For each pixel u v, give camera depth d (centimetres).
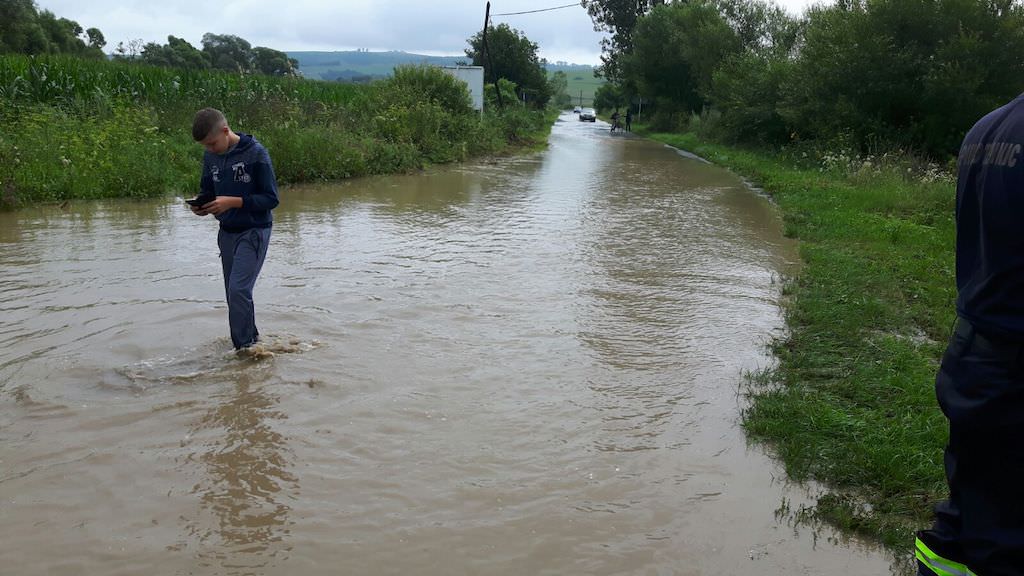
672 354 572
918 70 1991
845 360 561
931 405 473
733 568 323
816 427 447
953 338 209
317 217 1104
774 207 1371
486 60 5384
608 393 497
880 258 904
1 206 1070
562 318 648
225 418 440
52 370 497
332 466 393
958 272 211
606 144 3288
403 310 650
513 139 2988
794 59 2667
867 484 392
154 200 1218
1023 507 185
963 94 1884
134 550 321
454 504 363
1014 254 184
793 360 558
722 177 1917
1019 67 1889
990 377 188
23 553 316
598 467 403
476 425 444
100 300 650
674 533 347
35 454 394
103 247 855
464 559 322
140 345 546
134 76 1870
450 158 2103
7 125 1380
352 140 1783
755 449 430
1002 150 190
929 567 210
